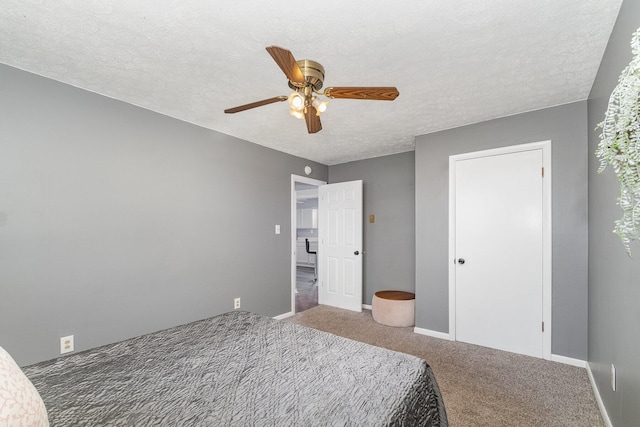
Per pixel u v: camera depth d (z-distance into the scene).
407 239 4.06
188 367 1.25
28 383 0.71
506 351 2.74
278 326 1.78
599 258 1.92
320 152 4.10
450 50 1.71
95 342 2.19
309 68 1.57
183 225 2.79
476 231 2.92
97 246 2.22
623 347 1.41
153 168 2.58
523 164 2.68
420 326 3.26
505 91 2.24
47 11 1.38
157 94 2.28
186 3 1.34
